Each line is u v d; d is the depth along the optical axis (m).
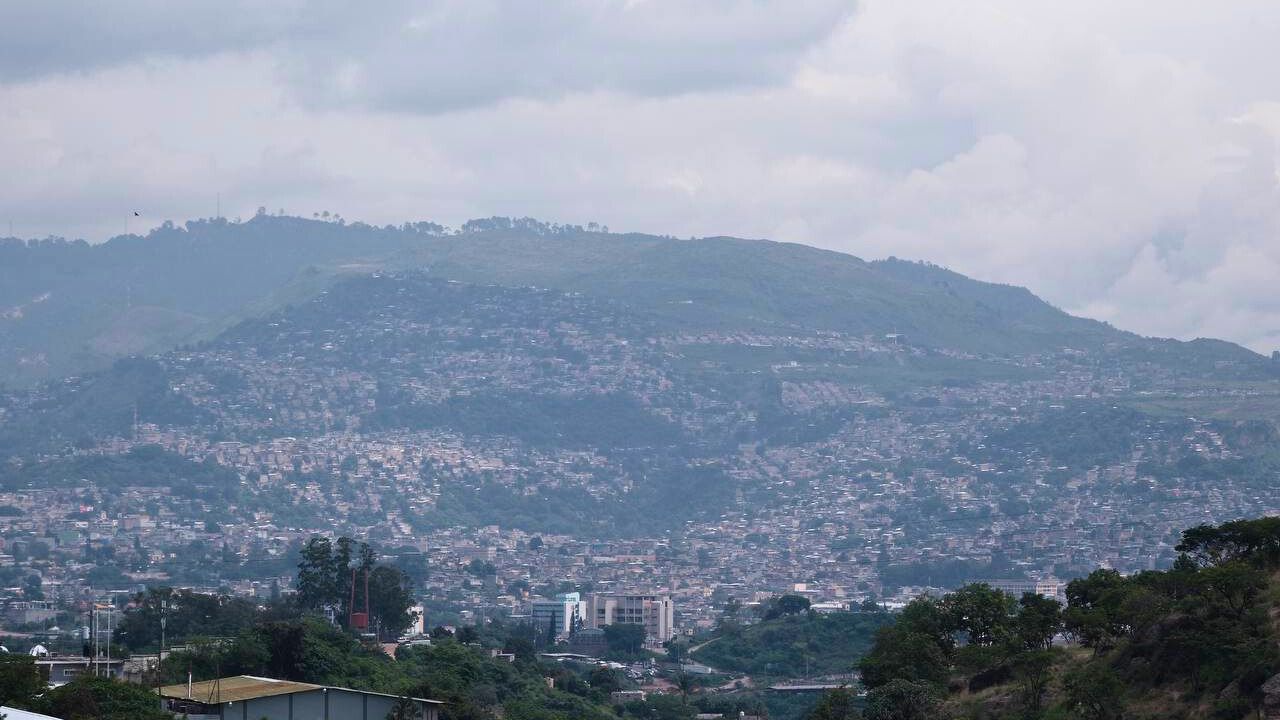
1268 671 166.12
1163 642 180.88
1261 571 187.75
